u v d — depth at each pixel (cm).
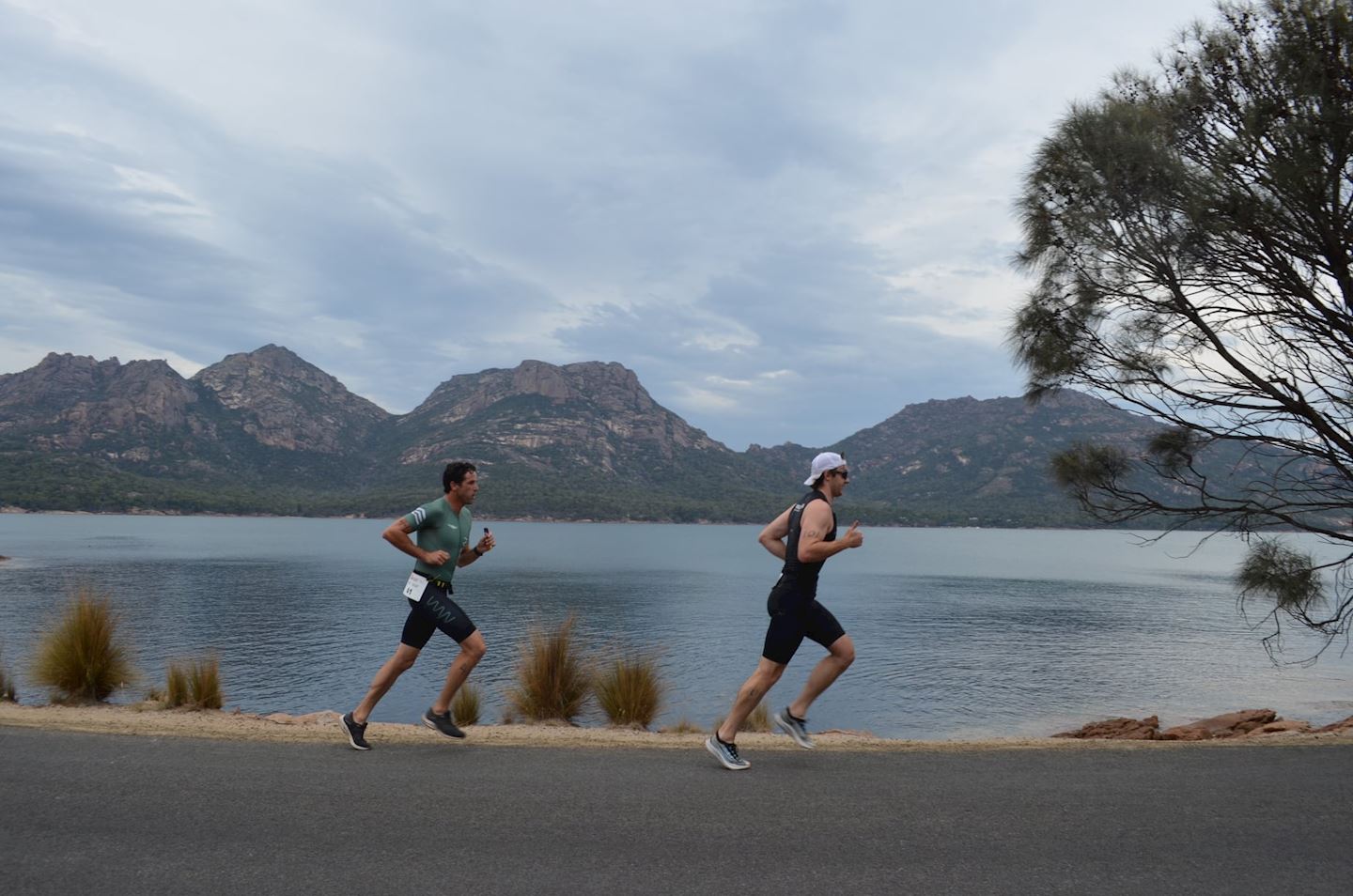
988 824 386
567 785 440
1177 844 362
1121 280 833
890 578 9088
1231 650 3641
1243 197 727
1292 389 778
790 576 506
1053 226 856
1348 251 719
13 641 2848
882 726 2084
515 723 877
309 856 329
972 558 14162
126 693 854
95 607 860
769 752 541
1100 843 361
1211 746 594
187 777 438
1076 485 883
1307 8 706
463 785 435
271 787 422
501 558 11019
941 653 3538
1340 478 792
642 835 360
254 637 3694
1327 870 334
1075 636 4200
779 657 499
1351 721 1110
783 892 302
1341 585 772
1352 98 688
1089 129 800
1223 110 774
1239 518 823
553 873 316
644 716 877
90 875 305
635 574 8444
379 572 7881
